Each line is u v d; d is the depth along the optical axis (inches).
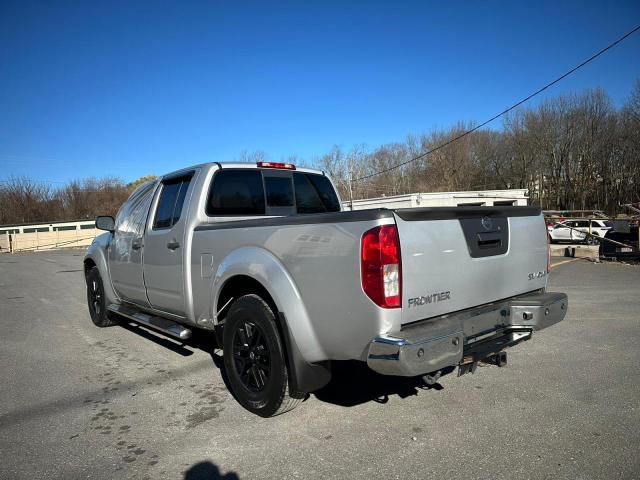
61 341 245.3
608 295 344.8
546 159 2132.1
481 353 130.6
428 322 120.4
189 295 170.2
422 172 2493.8
